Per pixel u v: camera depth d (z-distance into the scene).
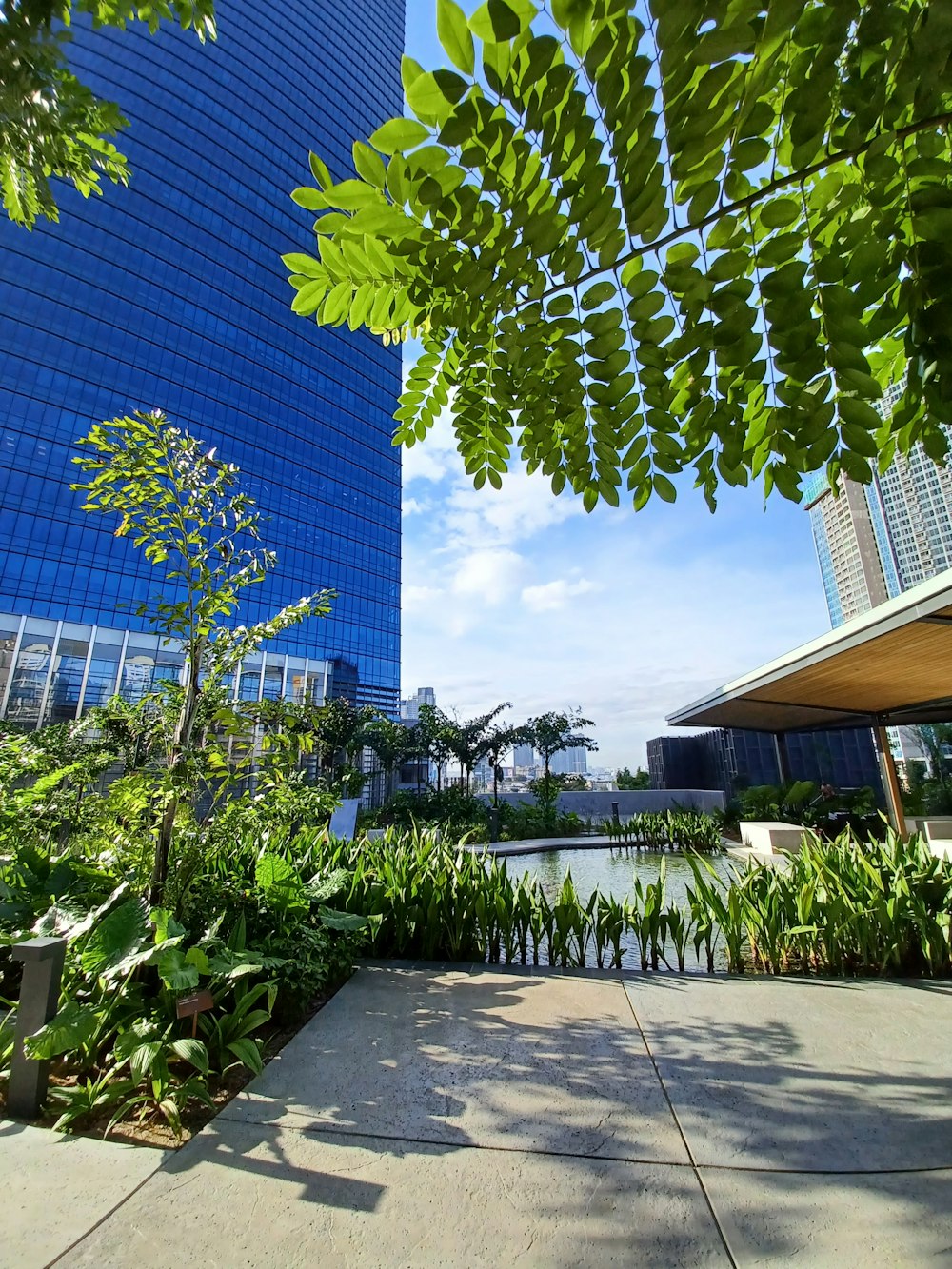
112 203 44.88
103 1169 2.14
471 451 2.68
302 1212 1.92
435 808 20.17
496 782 22.23
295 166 59.34
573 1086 2.71
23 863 4.18
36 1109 2.50
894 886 4.53
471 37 1.28
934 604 6.67
